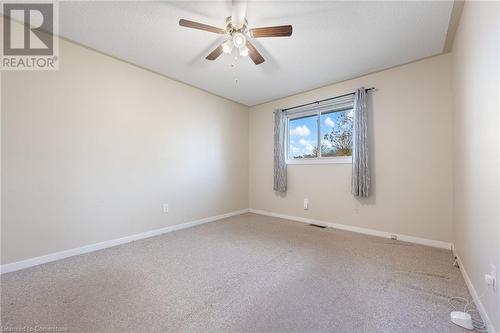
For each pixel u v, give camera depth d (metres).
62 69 2.20
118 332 1.20
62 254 2.18
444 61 2.46
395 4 1.75
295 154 3.94
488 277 1.16
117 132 2.61
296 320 1.29
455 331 1.21
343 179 3.26
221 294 1.56
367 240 2.73
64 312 1.36
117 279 1.77
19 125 1.96
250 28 1.96
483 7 1.29
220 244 2.60
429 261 2.10
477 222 1.43
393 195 2.79
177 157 3.27
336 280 1.75
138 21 1.97
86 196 2.36
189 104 3.44
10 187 1.92
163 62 2.71
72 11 1.84
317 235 2.95
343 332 1.20
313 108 3.62
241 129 4.40
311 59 2.61
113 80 2.58
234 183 4.25
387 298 1.51
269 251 2.38
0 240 1.86
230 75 3.07
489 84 1.20
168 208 3.14
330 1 1.73
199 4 1.77
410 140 2.68
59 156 2.18
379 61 2.65
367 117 3.00
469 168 1.63
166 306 1.42
